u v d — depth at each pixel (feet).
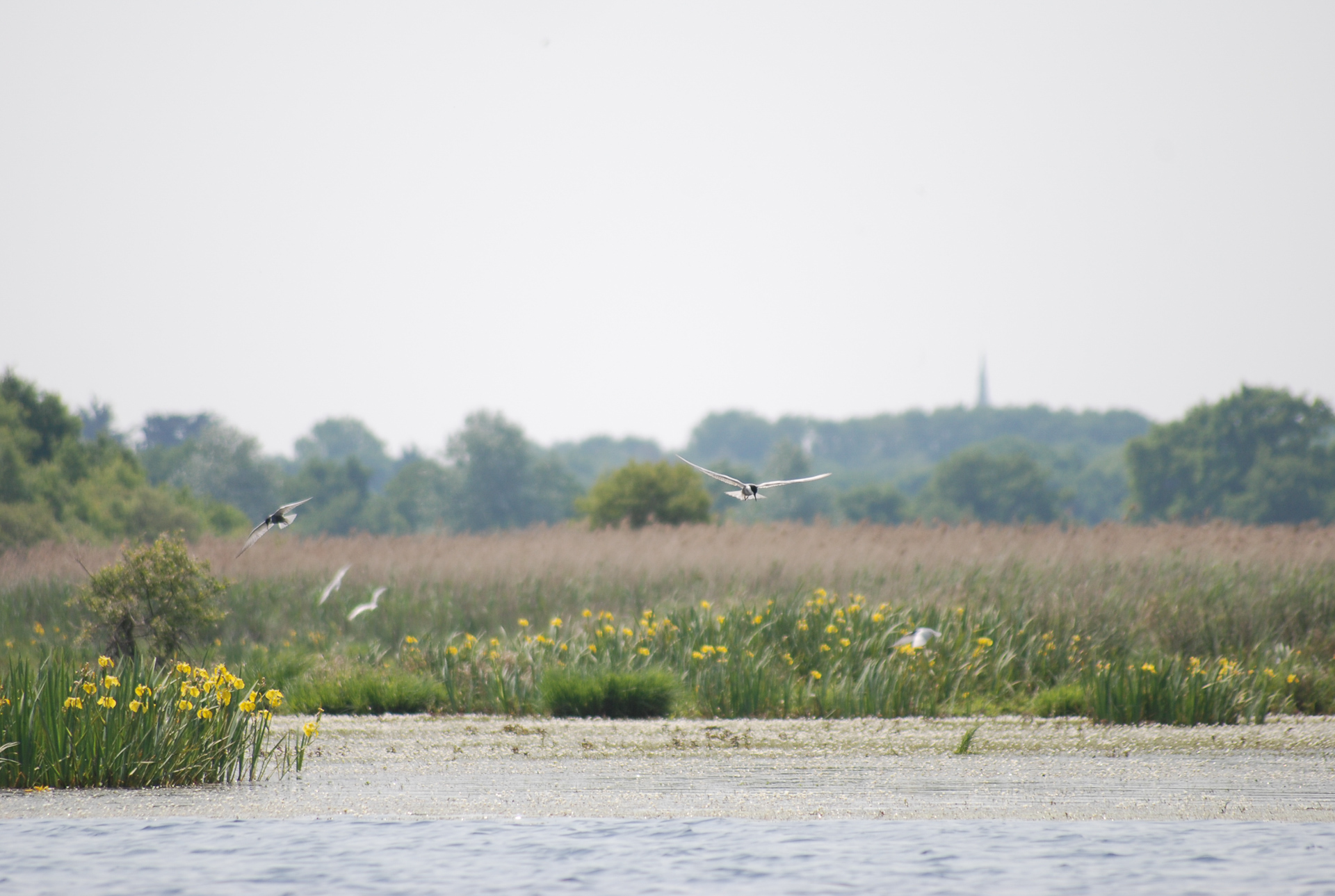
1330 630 63.87
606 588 78.07
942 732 49.29
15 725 37.78
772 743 46.57
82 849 29.48
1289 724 51.26
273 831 31.40
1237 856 28.66
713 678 56.44
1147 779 38.73
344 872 27.43
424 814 33.63
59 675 39.78
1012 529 85.92
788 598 66.49
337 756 43.75
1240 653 61.72
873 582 73.46
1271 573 69.72
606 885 26.43
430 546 89.71
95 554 88.07
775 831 31.30
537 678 58.18
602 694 54.95
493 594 77.25
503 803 35.06
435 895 25.79
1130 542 77.46
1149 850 29.30
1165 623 63.93
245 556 86.07
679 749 45.32
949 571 72.79
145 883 26.66
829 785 37.70
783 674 59.47
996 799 35.58
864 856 28.78
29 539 134.00
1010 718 53.72
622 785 37.91
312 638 70.28
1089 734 48.57
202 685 40.52
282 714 55.93
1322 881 26.61
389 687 57.36
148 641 59.57
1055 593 65.62
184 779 38.40
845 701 55.31
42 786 37.37
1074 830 31.45
